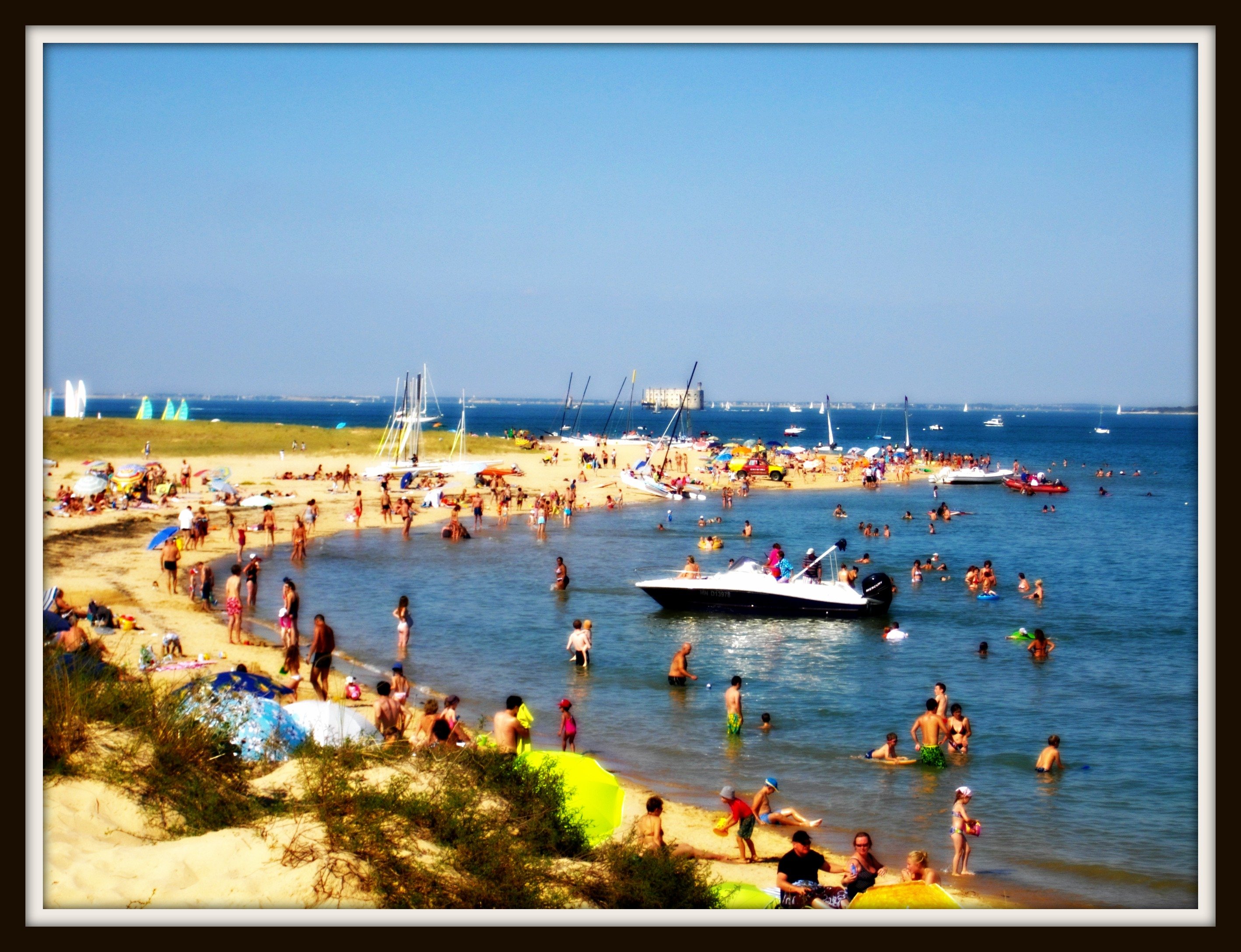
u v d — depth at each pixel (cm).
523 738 1448
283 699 1861
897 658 2922
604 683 2606
